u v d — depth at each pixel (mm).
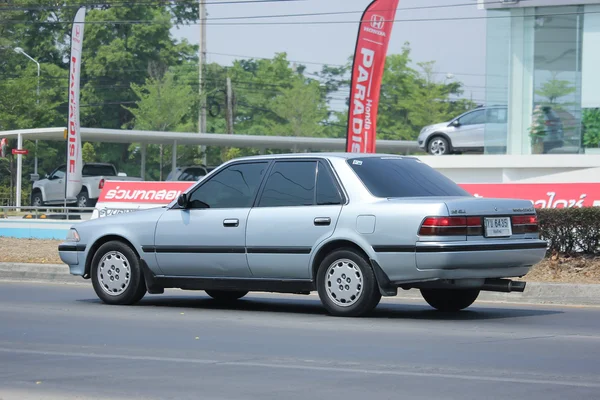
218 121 174250
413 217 24297
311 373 17562
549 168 57656
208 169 89375
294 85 167000
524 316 26641
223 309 28469
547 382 16688
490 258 24594
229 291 30844
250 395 15656
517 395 15602
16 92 124625
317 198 25984
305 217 25844
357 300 25250
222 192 27672
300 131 165625
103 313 27141
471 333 22828
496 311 28047
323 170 26203
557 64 59000
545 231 36625
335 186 25797
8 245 51500
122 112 166500
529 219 25984
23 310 27844
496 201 25312
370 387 16250
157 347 20750
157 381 16891
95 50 168125
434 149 74500
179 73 169750
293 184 26547
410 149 107312
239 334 22719
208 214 27484
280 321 25188
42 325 24484
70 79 69312
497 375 17328
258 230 26500
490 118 60844
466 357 19312
